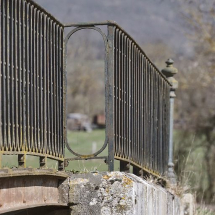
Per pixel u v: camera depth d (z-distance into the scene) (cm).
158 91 2998
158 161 2992
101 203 2098
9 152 1764
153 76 2870
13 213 1911
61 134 2197
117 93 2259
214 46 9169
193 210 3244
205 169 8375
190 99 10550
